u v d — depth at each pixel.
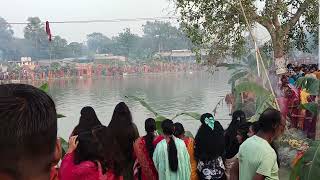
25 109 0.97
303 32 16.89
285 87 11.86
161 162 5.35
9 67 66.88
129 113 5.67
